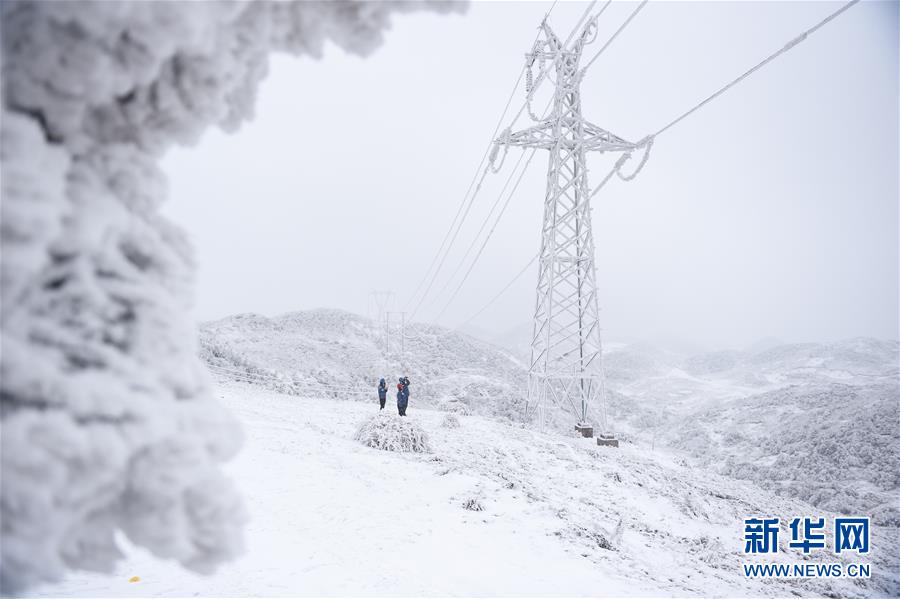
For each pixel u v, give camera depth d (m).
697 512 12.87
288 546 6.19
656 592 6.61
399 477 10.44
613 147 23.25
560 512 9.52
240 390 25.00
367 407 24.39
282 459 10.58
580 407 22.28
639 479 14.85
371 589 5.36
